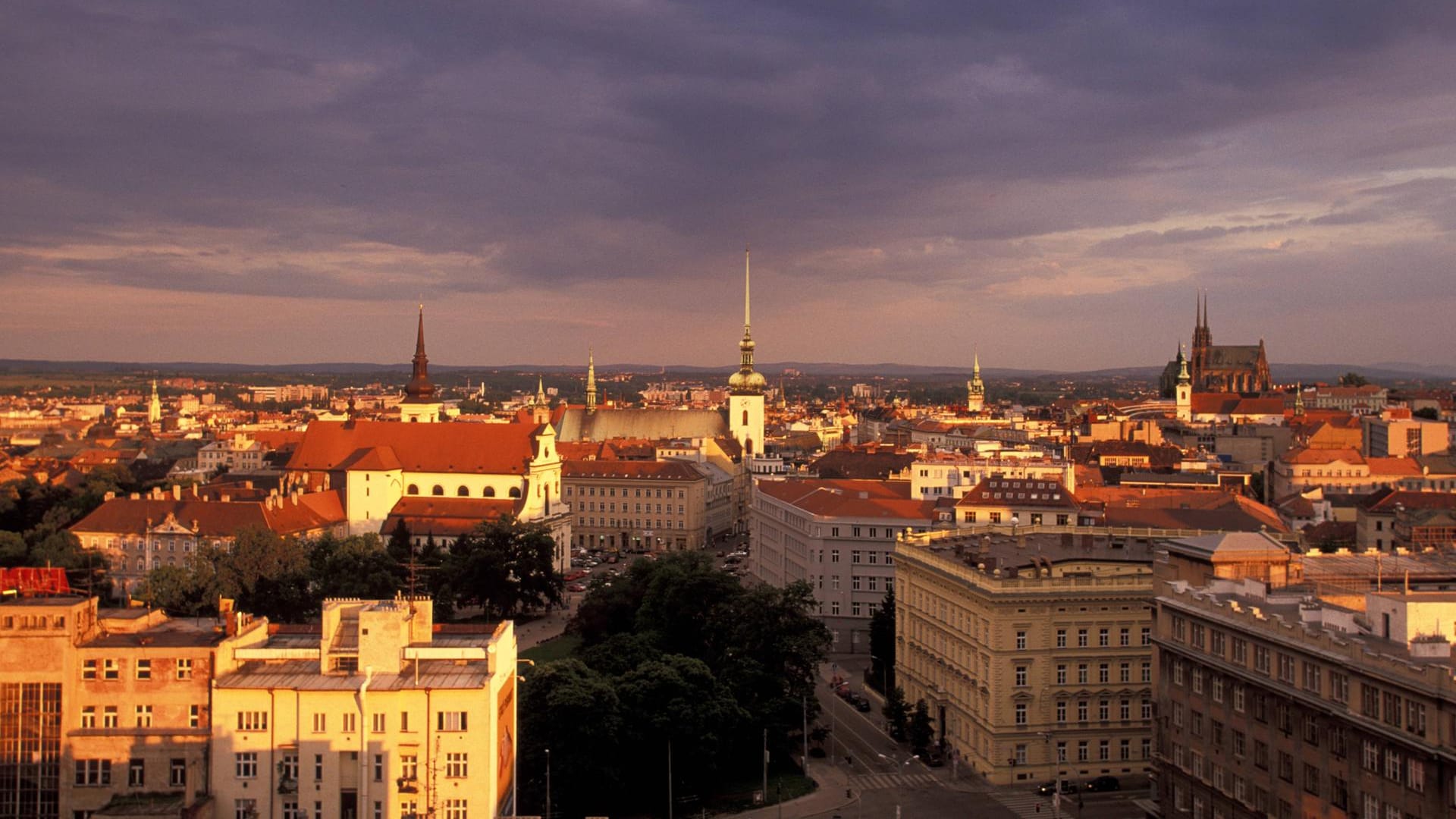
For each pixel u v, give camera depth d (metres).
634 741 167.75
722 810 165.88
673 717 170.25
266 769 119.06
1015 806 161.62
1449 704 100.25
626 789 169.12
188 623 137.00
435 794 118.88
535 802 162.50
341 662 123.50
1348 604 130.75
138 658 120.50
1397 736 105.38
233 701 119.25
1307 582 145.25
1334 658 113.81
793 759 185.62
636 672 176.50
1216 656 133.62
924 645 199.12
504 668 128.88
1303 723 118.75
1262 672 125.81
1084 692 171.75
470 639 132.12
